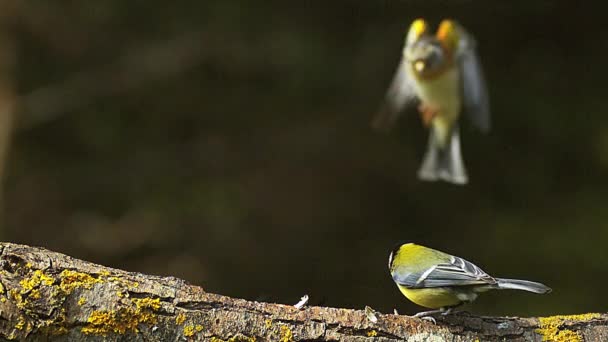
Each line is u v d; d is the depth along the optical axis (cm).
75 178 1523
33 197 1504
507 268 1355
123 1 1541
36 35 1547
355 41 1543
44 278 443
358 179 1522
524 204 1438
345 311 500
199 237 1473
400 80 1050
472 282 557
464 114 1480
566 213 1398
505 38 1509
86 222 1492
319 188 1519
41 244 1477
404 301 1403
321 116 1550
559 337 526
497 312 1268
